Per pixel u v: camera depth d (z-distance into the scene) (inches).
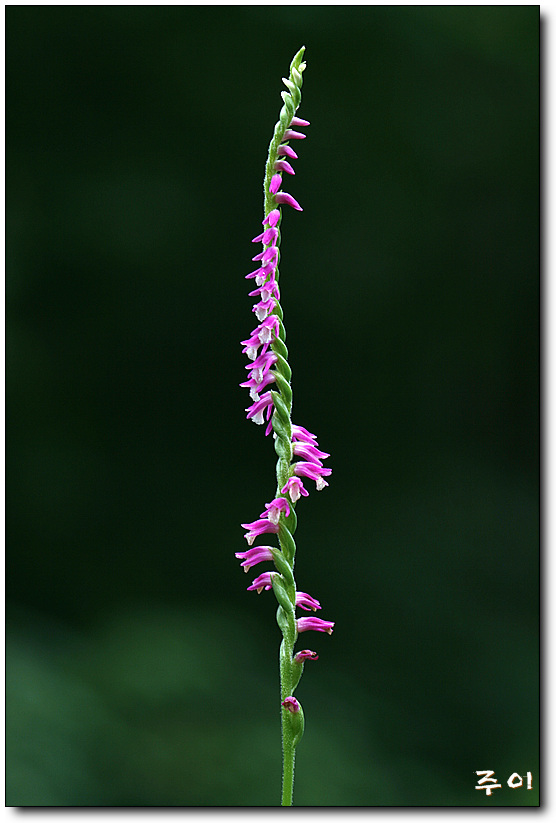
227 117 42.4
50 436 41.2
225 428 42.9
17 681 33.2
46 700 32.9
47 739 31.6
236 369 43.1
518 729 37.1
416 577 41.4
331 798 31.8
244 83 42.3
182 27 41.8
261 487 42.5
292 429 22.9
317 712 36.1
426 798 33.5
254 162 42.8
